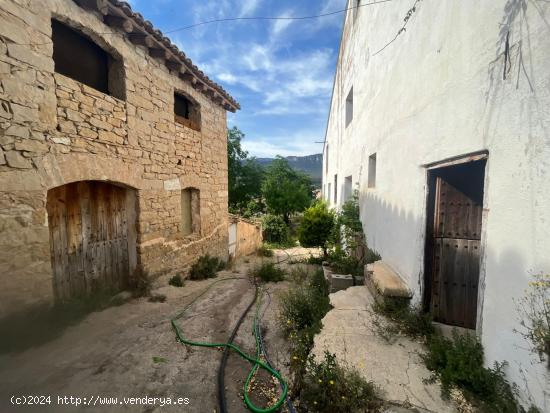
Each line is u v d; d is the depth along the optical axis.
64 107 3.31
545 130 1.49
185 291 5.21
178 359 2.91
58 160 3.26
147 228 4.84
